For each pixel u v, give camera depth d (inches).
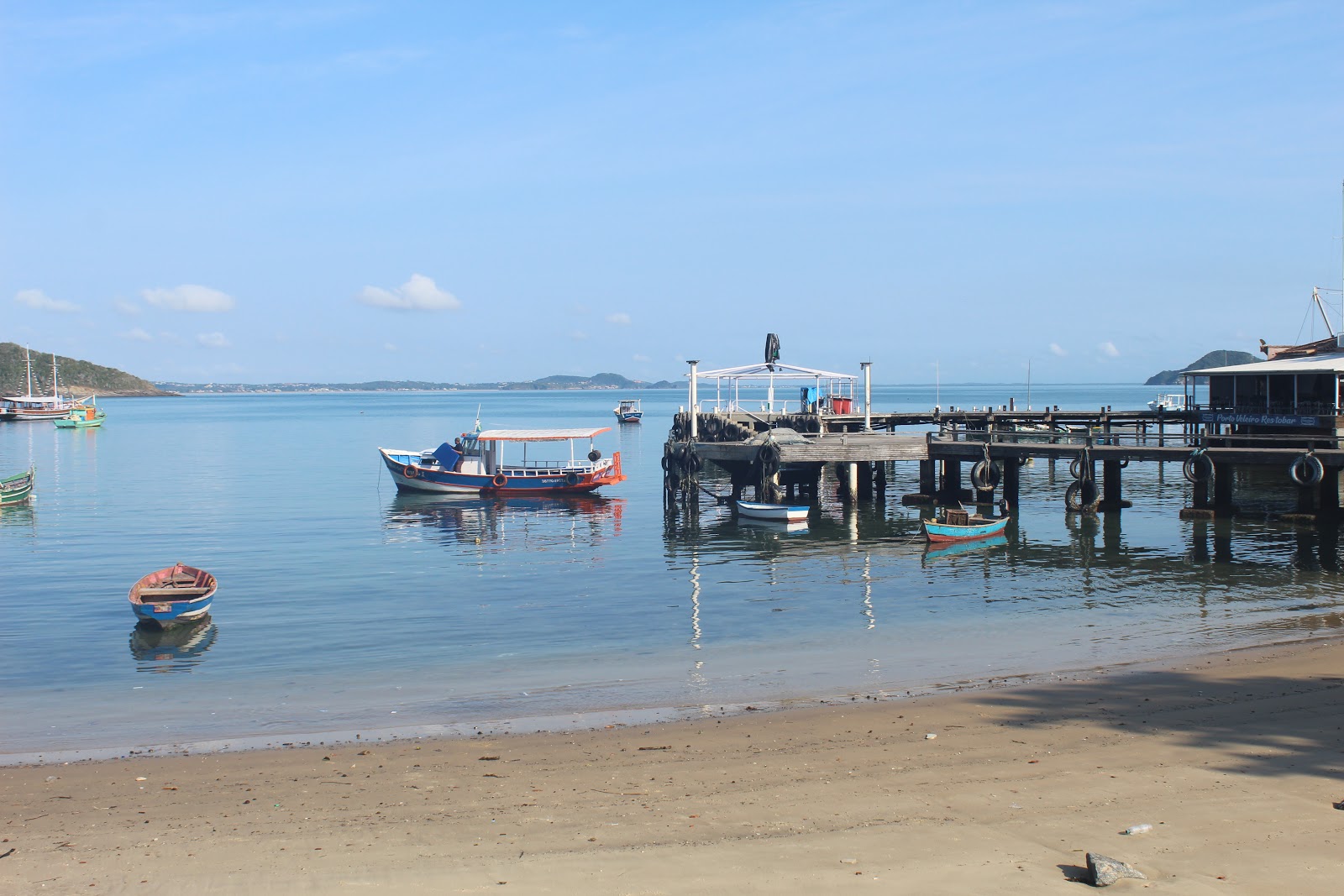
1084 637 1027.3
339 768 645.3
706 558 1587.1
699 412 2908.5
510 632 1109.7
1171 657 918.4
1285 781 563.8
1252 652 916.6
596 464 2647.6
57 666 983.0
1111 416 2920.8
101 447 4571.9
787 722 725.9
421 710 803.4
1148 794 548.7
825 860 471.8
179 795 599.2
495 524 2050.9
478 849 499.8
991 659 936.9
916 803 546.0
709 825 523.2
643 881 454.9
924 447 2044.8
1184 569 1413.6
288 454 4077.3
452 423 7199.8
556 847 498.6
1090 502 1886.1
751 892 440.1
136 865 493.4
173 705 842.2
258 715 804.0
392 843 512.1
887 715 734.5
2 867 492.7
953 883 442.6
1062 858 466.0
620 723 741.3
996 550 1611.7
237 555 1681.8
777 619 1155.3
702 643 1042.1
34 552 1731.1
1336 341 2586.1
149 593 1202.6
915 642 1028.5
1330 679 799.1
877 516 2016.5
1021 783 572.1
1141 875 436.1
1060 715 720.3
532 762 646.5
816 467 2210.9
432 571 1513.3
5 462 3705.7
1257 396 2122.3
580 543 1776.6
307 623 1165.1
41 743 728.3
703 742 681.0
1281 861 456.4
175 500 2486.5
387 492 2659.9
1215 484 1770.4
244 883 468.8
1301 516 1675.7
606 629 1119.6
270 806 574.9
